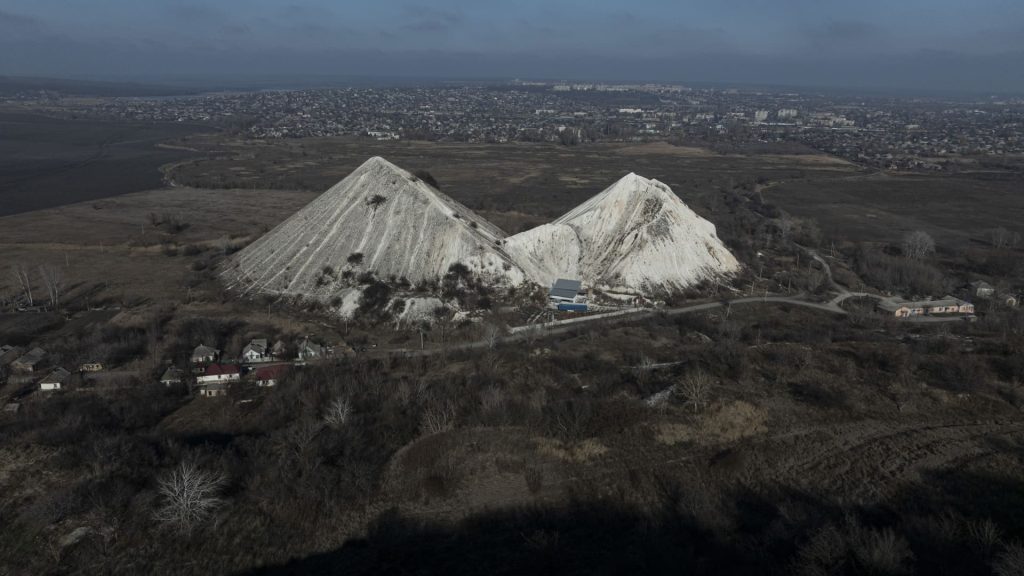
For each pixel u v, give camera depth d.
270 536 39.66
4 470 44.56
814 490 43.28
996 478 43.81
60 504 40.56
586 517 41.28
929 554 35.75
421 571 36.38
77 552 37.84
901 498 42.12
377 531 40.16
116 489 42.53
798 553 35.56
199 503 40.50
